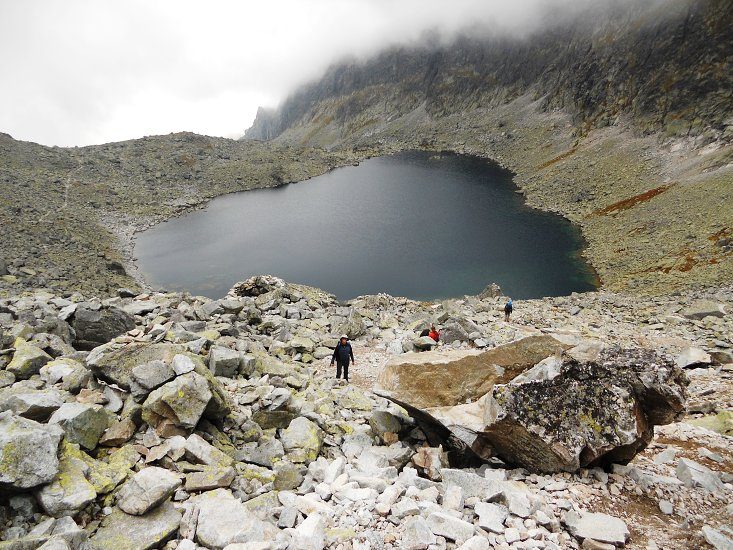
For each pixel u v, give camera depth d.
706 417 15.08
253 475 9.48
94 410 9.16
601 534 7.27
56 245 71.50
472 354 13.35
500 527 7.40
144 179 154.38
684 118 108.75
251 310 28.69
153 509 7.46
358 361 24.30
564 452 9.32
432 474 10.09
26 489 6.86
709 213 68.00
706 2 125.31
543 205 110.75
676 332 31.44
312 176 185.88
